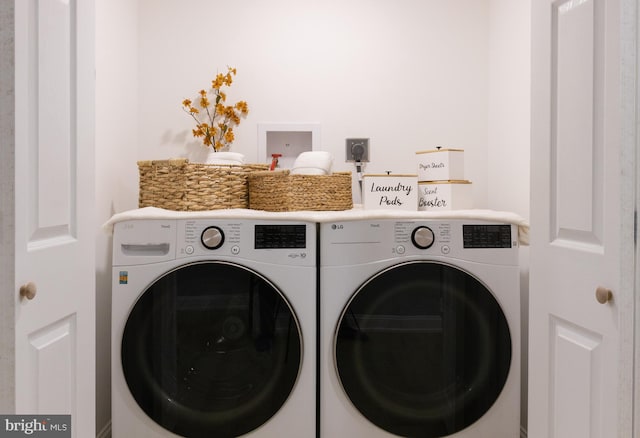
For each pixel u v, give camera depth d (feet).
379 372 5.16
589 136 3.29
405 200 5.88
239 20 7.38
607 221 3.10
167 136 7.34
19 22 2.94
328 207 5.80
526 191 6.18
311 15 7.41
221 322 5.13
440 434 5.16
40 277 3.20
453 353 5.18
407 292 5.17
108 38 6.19
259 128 7.37
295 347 5.10
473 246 5.19
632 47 2.97
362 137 7.42
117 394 5.10
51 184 3.35
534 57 3.96
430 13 7.44
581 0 3.36
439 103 7.44
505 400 5.16
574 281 3.47
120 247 5.13
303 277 5.14
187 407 5.12
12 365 2.91
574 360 3.50
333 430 5.16
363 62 7.42
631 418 2.97
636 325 2.96
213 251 5.12
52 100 3.36
